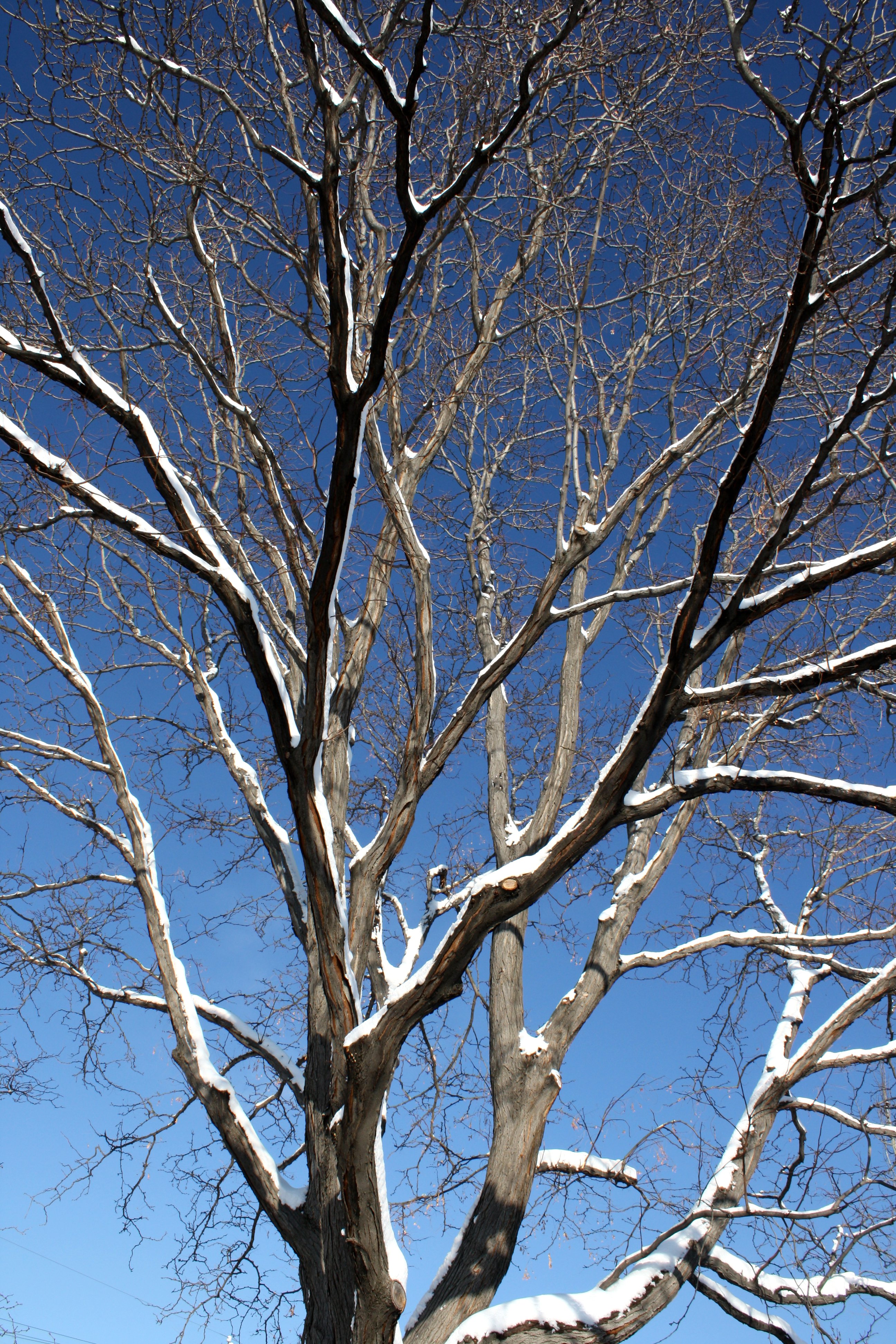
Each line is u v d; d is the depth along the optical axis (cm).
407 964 759
